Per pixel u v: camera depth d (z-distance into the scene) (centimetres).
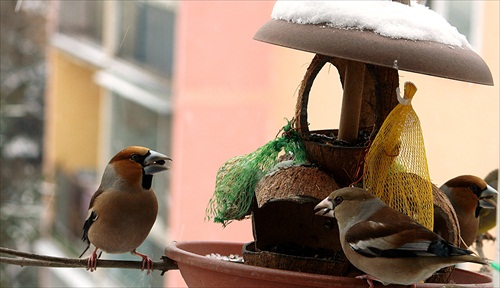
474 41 1284
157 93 2322
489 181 1080
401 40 657
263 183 711
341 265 699
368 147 717
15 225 2228
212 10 1834
